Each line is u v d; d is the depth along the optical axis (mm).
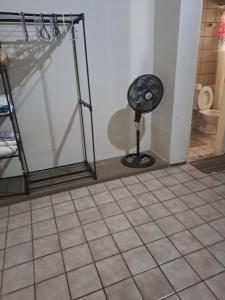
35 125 2469
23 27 1876
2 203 2152
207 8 3436
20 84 2271
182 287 1339
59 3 2131
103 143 2861
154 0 2418
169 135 2611
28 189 2223
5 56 1878
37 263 1545
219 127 2922
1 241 1753
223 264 1469
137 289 1341
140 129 2967
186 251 1575
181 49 2236
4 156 2061
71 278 1429
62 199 2221
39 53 2229
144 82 2312
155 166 2666
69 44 2291
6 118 2334
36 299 1316
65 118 2564
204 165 2736
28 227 1881
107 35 2396
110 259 1543
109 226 1838
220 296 1280
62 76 2385
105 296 1312
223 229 1753
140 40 2541
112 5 2303
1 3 1985
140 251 1593
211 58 3795
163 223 1840
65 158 2744
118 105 2746
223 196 2146
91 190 2344
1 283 1423
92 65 2459
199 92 3701
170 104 2496
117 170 2625
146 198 2168
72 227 1851
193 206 2025
